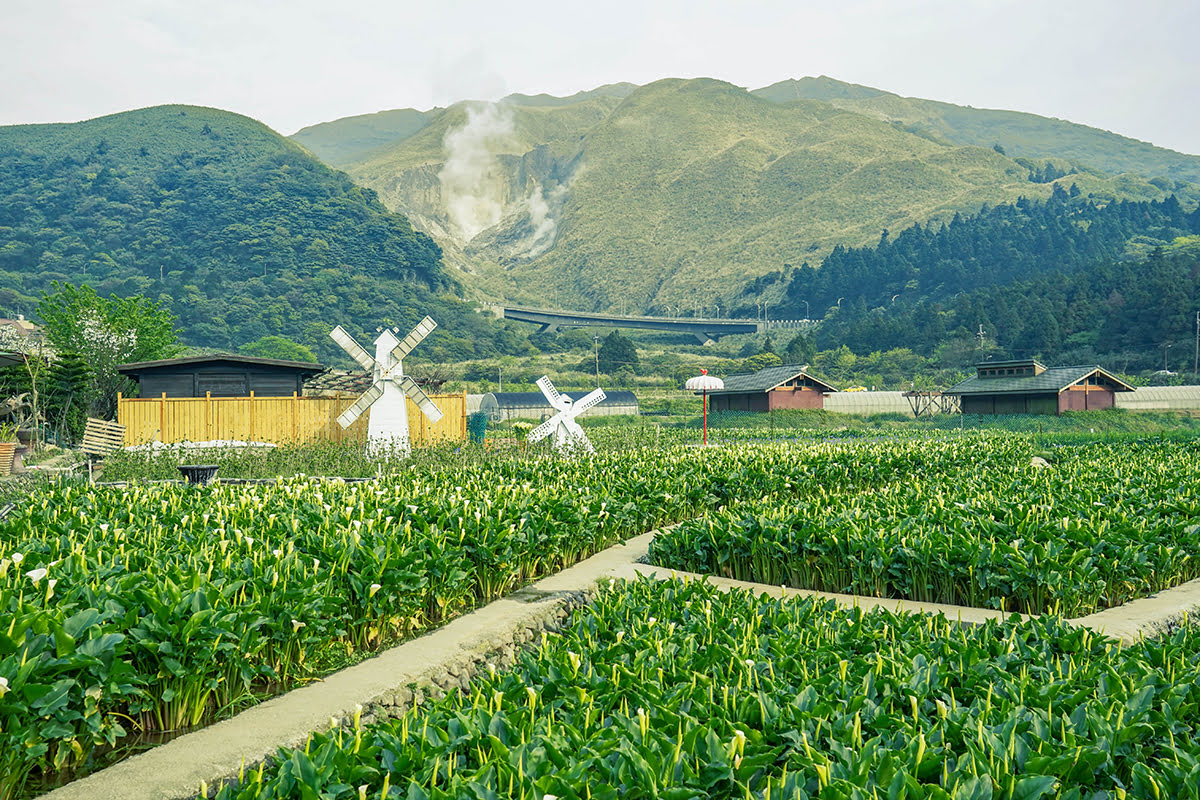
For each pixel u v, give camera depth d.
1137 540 11.07
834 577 10.94
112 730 5.81
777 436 50.41
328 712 6.55
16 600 5.85
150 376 32.94
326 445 26.25
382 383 28.39
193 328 174.00
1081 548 10.21
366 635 8.50
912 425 68.12
